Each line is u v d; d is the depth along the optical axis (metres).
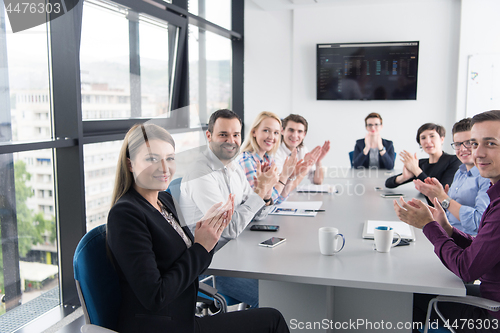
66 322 2.23
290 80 5.66
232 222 1.73
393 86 5.30
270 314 1.43
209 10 4.72
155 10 3.22
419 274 1.33
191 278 1.21
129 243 1.13
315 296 1.58
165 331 1.21
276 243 1.65
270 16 5.60
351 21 5.36
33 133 2.19
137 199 1.25
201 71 4.60
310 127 5.66
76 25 2.20
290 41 5.60
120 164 1.25
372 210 2.28
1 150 1.83
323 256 1.51
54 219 2.39
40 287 2.34
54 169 2.34
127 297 1.21
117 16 2.97
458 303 1.48
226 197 1.58
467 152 2.35
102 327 1.16
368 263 1.44
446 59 5.15
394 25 5.25
